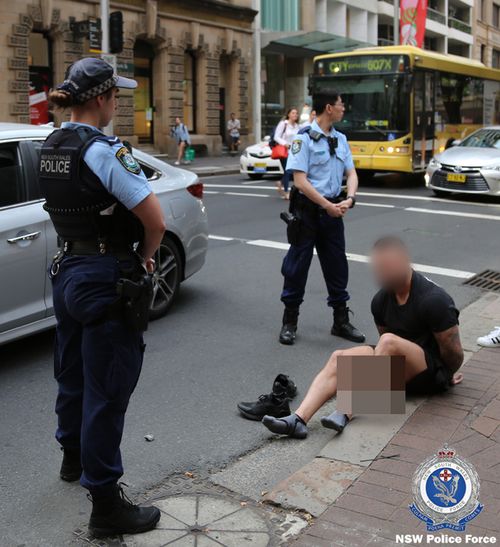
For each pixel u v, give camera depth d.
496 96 23.12
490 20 58.91
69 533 3.20
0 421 4.34
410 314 4.31
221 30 28.20
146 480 3.66
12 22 19.97
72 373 3.40
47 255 5.18
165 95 25.92
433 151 17.62
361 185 17.20
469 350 5.36
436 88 17.67
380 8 41.12
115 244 3.02
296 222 5.61
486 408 4.27
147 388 4.85
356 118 16.50
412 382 4.32
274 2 31.86
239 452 3.97
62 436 3.53
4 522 3.29
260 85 31.00
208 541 3.09
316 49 33.78
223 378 5.05
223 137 29.91
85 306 2.98
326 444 3.94
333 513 3.25
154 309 6.30
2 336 4.98
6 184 5.04
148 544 3.07
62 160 2.93
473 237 10.26
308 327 6.21
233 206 13.31
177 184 6.52
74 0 21.59
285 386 4.43
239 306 6.80
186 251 6.55
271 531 3.17
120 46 16.00
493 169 13.55
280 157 14.17
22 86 20.41
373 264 4.32
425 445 3.84
